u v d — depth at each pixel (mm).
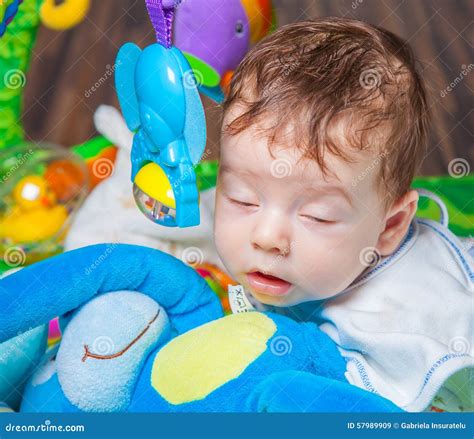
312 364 773
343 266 775
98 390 697
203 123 735
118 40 1707
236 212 772
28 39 1150
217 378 692
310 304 863
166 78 718
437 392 770
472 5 1815
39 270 736
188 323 805
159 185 753
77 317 735
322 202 740
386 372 793
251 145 737
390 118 766
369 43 822
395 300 820
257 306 908
